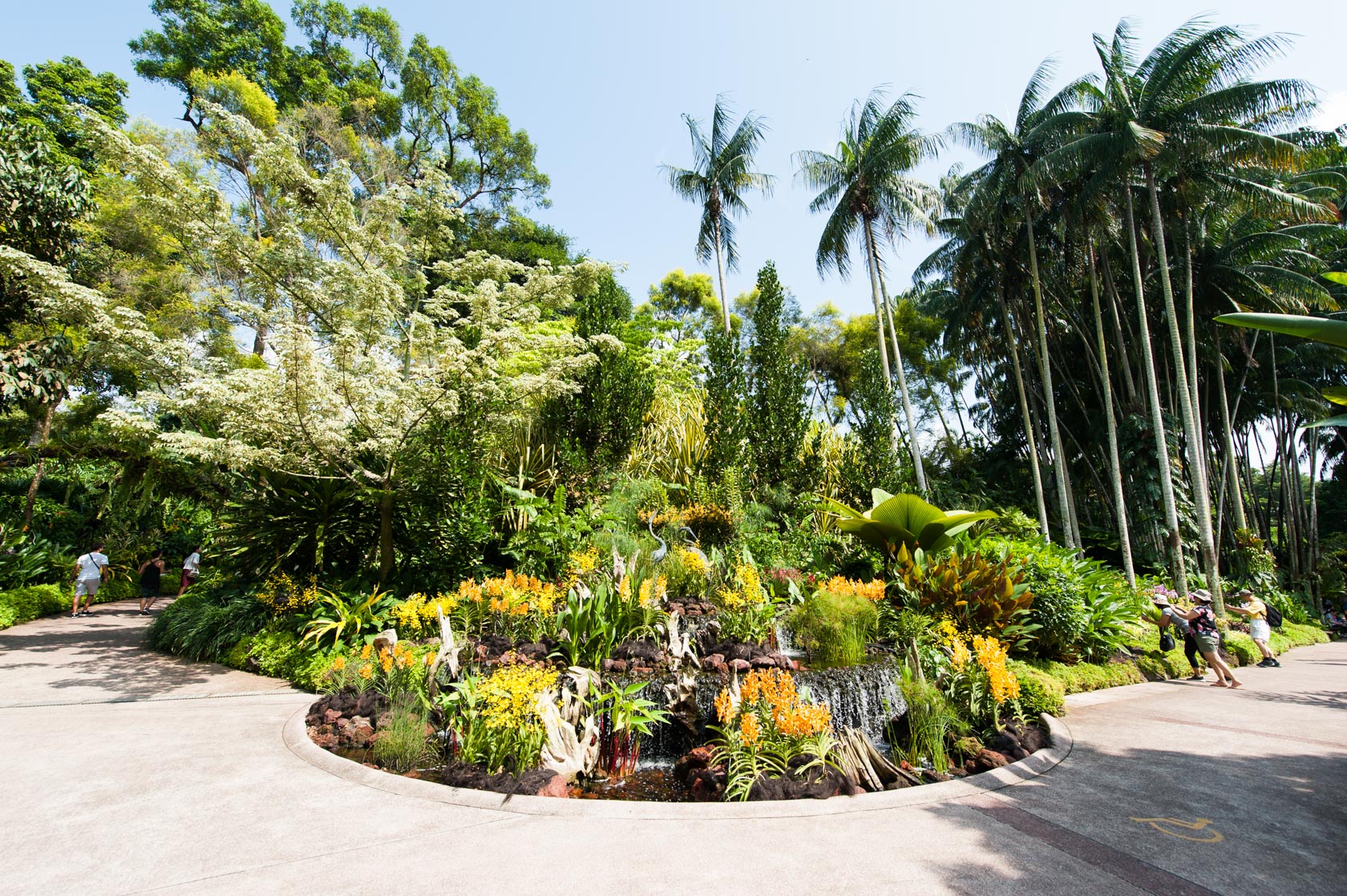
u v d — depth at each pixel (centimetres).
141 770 344
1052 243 1608
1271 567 1616
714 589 718
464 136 2341
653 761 435
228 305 813
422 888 223
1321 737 463
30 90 1617
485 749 363
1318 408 1773
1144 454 1540
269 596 682
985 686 468
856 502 1124
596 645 505
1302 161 1127
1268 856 260
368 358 694
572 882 229
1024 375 1909
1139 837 278
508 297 859
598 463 932
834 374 2459
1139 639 855
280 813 290
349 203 788
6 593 973
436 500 708
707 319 2570
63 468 1327
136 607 1169
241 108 1612
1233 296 1534
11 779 327
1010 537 1115
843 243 1566
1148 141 1142
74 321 699
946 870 244
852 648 570
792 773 353
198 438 591
